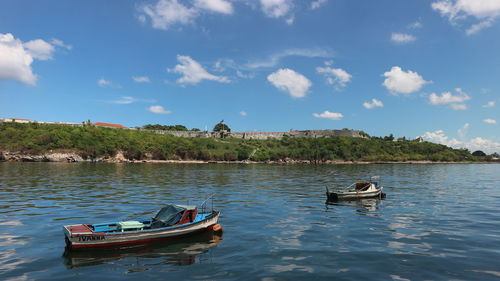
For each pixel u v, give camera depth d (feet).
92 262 47.01
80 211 83.76
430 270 44.37
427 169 360.48
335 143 582.35
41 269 44.24
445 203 103.55
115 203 97.19
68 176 189.37
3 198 103.71
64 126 474.90
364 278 41.52
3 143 396.57
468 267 45.52
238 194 121.90
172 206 64.18
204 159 475.72
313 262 47.16
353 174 248.73
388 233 64.03
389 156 571.28
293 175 232.53
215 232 63.93
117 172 229.86
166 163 410.11
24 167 267.80
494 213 86.17
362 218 78.38
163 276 41.96
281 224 71.26
